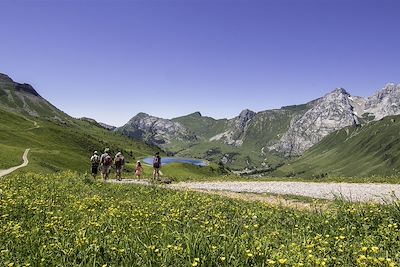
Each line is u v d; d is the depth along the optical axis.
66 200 18.05
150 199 19.44
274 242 9.27
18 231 9.51
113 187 25.61
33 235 9.41
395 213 11.39
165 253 7.46
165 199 19.33
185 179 45.38
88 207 15.48
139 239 8.58
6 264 7.42
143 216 12.19
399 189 28.17
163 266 7.14
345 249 8.02
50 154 126.69
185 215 13.16
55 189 22.61
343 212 12.06
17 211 13.59
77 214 13.63
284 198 24.00
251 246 7.85
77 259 7.59
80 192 22.23
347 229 10.29
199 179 45.16
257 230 10.95
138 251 7.82
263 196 25.59
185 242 8.08
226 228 10.62
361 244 8.41
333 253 7.95
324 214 12.53
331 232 10.23
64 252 7.60
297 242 9.24
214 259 7.34
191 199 19.03
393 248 8.16
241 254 7.51
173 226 10.84
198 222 11.98
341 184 33.81
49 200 17.06
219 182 41.53
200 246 7.70
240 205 17.53
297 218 12.73
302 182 37.31
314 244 8.03
